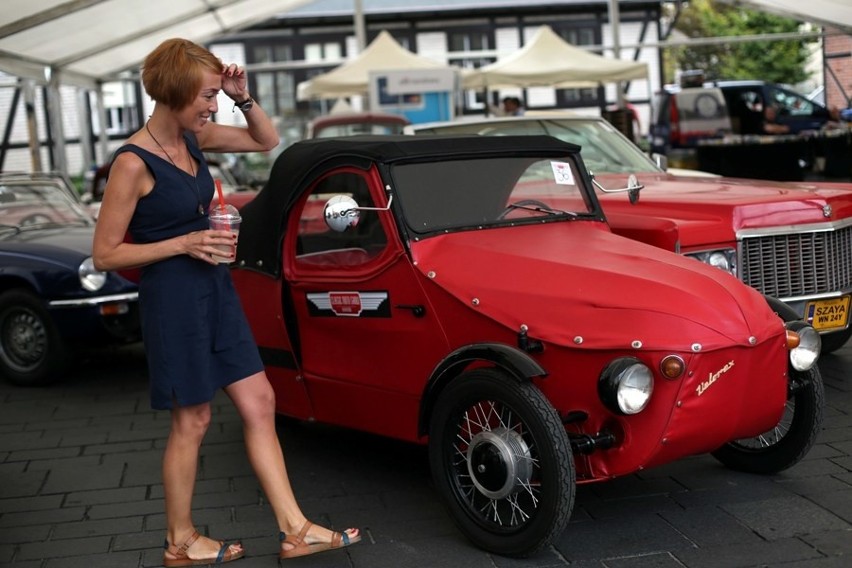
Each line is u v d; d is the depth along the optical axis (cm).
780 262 662
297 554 429
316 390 546
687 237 635
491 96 3438
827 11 1870
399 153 505
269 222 556
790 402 518
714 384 424
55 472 590
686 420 423
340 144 529
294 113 3195
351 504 514
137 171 407
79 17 1255
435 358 481
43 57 1440
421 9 3353
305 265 538
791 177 1541
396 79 1645
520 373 418
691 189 715
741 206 650
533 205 537
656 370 416
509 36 3412
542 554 443
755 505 486
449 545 459
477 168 528
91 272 781
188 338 417
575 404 434
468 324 463
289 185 544
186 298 415
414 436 500
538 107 3453
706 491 507
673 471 537
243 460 597
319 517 499
